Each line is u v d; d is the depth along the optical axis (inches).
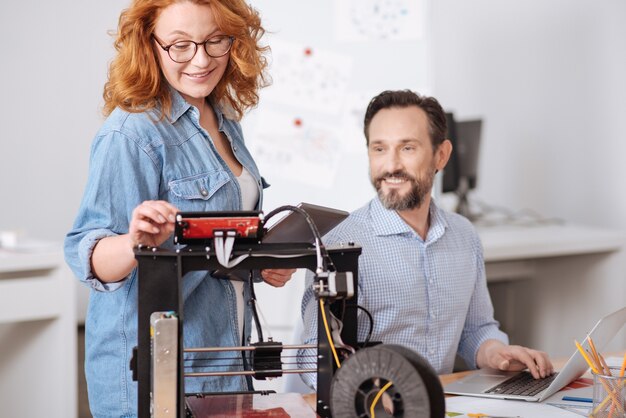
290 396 55.1
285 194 128.8
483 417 61.5
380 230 78.2
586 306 154.3
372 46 128.6
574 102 183.0
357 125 129.0
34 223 209.9
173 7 59.7
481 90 204.2
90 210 59.6
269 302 124.4
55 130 209.9
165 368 46.8
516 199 199.6
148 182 60.9
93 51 212.1
